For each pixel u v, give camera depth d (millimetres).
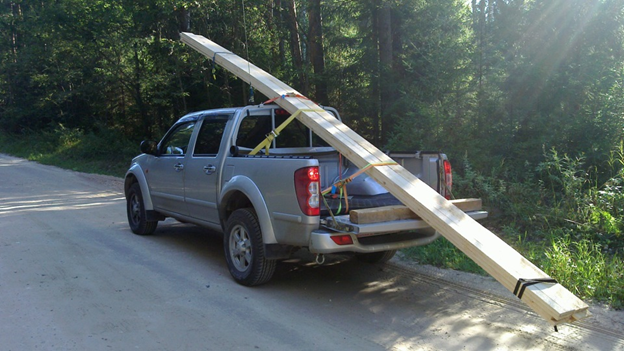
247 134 6082
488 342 4129
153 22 19609
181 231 8359
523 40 10102
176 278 5805
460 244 4113
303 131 6562
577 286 5207
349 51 17312
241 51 17891
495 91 9836
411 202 4516
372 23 15461
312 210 4723
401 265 6316
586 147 8156
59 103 31094
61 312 4738
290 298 5180
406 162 5758
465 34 13492
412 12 14672
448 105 10297
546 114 9180
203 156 6309
